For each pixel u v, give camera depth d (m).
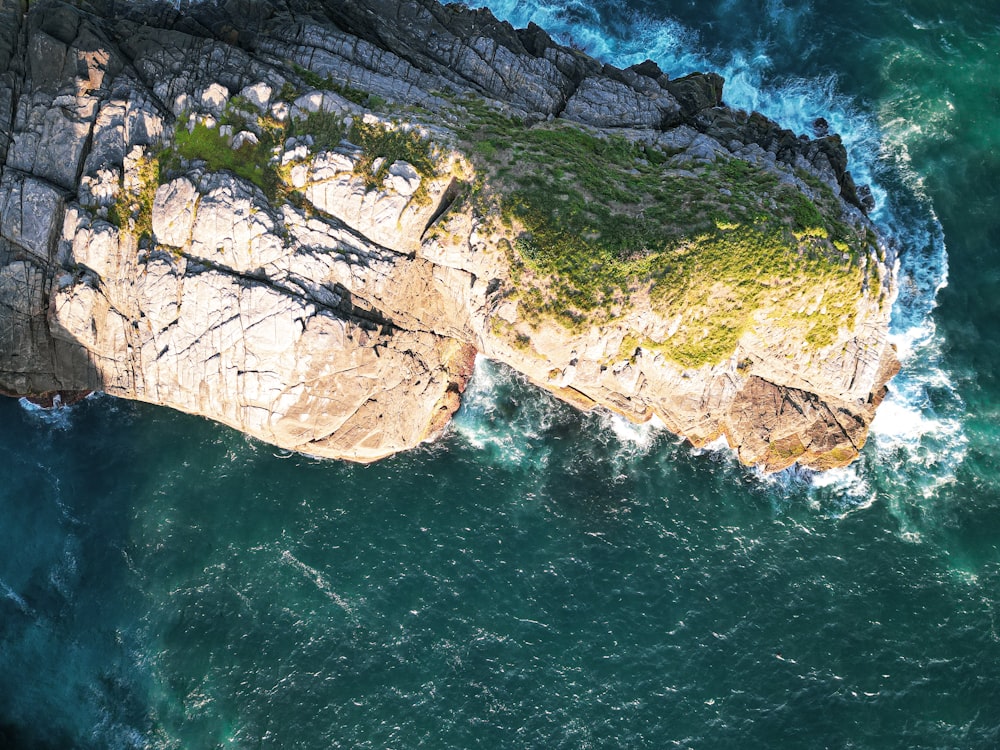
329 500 57.28
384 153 53.41
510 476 58.31
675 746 50.75
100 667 53.03
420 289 55.97
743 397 57.72
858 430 57.44
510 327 54.16
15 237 53.84
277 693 52.09
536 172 53.75
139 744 51.38
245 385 55.09
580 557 55.75
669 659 52.88
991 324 59.44
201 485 57.41
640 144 57.62
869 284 55.28
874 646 52.88
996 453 57.19
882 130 63.03
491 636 53.53
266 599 54.56
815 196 57.03
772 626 53.62
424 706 51.75
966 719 50.97
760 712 51.50
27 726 51.88
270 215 53.41
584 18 66.50
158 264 53.62
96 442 58.19
